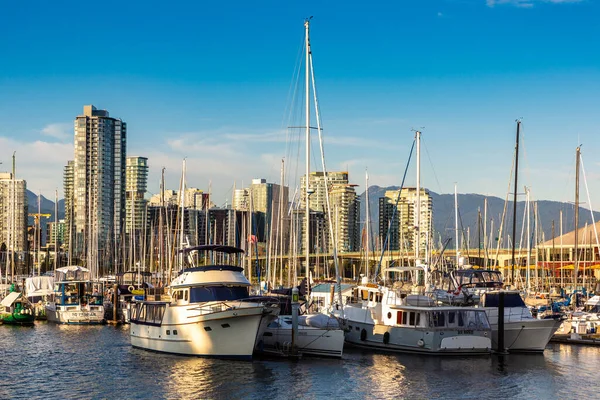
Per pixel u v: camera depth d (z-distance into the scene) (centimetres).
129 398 5138
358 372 6003
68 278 10938
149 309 7112
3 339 8238
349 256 18262
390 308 7144
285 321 6862
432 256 12081
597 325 8331
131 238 18225
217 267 6706
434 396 5256
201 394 5219
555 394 5378
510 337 7156
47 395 5272
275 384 5509
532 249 16825
